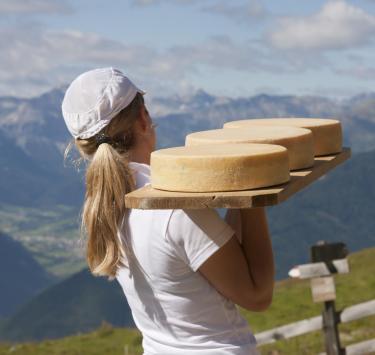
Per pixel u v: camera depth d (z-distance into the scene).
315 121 3.94
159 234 3.59
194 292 3.65
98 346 34.84
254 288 3.60
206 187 3.07
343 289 39.66
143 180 3.76
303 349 22.98
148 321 3.81
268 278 3.63
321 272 12.78
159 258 3.62
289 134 3.47
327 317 13.00
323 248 12.77
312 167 3.52
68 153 3.96
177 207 3.05
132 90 3.87
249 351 3.73
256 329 33.16
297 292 40.03
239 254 3.56
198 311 3.67
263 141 3.38
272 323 33.88
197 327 3.69
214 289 3.66
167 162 3.14
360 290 38.91
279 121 4.01
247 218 3.65
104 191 3.69
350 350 12.98
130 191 3.71
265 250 3.65
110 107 3.79
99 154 3.71
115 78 3.83
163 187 3.20
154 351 3.80
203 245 3.53
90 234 3.76
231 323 3.72
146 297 3.77
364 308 12.84
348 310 12.90
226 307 3.70
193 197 3.02
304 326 13.82
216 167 3.05
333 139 3.81
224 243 3.53
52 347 35.31
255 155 3.06
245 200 2.96
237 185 3.05
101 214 3.70
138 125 3.92
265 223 3.68
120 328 38.56
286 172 3.17
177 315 3.70
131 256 3.74
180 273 3.63
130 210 3.72
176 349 3.72
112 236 3.72
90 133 3.82
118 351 33.31
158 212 3.62
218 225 3.54
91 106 3.79
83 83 3.83
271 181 3.10
